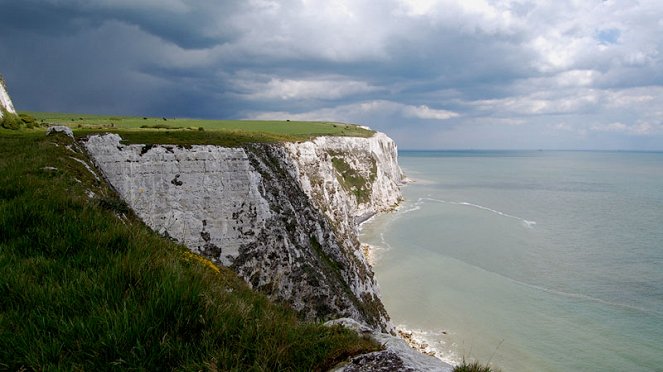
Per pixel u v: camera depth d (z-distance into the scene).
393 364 4.67
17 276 5.43
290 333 5.19
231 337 4.86
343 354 4.97
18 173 12.13
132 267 5.73
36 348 4.21
